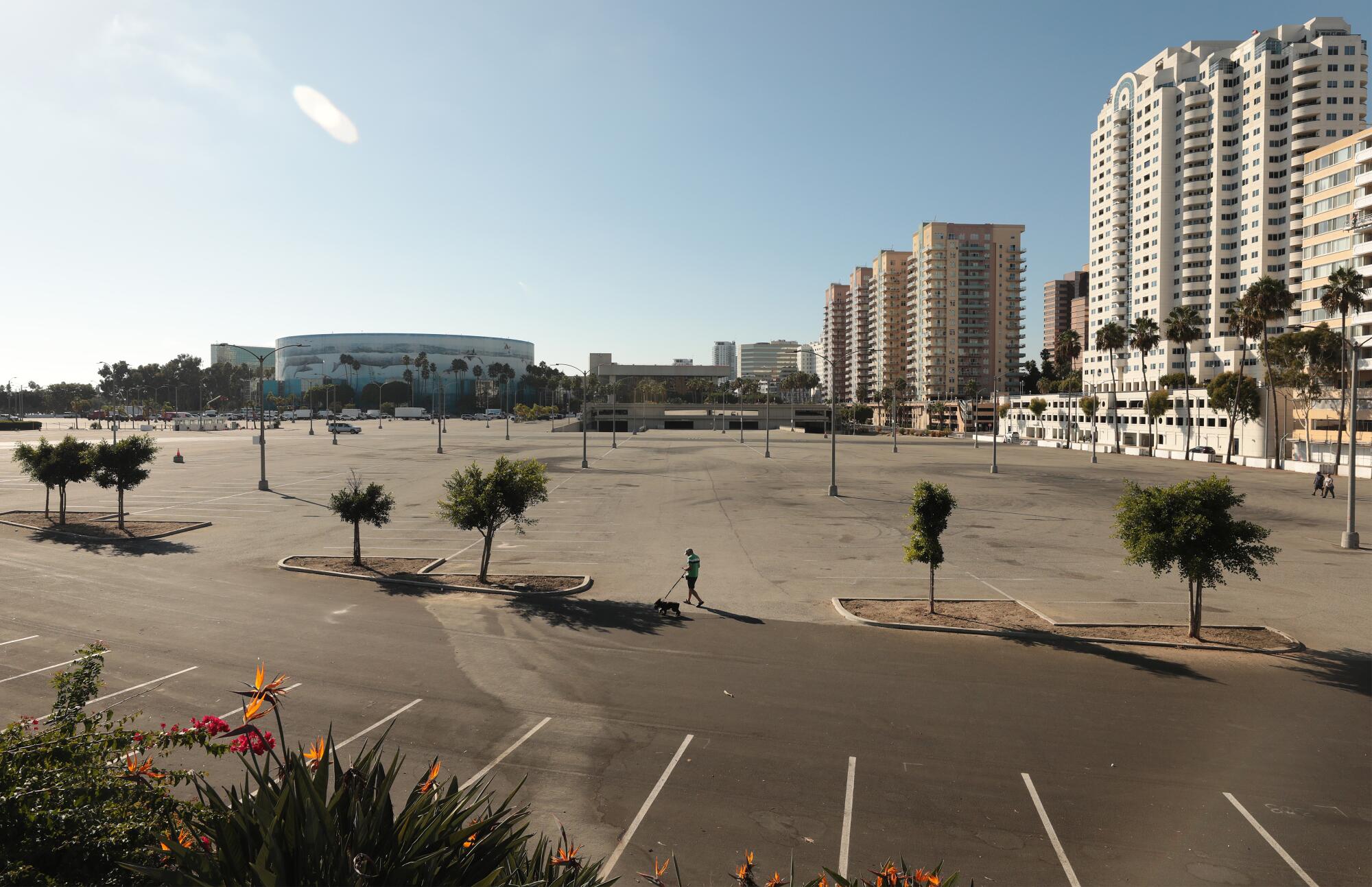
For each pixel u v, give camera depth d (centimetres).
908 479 5831
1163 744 1215
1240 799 1042
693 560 2095
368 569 2462
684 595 2194
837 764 1141
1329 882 858
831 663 1603
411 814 443
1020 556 2828
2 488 4659
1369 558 2794
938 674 1540
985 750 1188
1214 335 13925
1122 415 12375
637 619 1934
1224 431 9831
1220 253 13862
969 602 2114
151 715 1272
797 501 4388
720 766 1130
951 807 1016
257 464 6569
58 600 2041
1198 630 1777
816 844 927
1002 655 1667
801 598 2177
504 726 1262
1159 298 14750
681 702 1381
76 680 688
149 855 499
